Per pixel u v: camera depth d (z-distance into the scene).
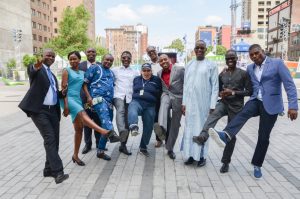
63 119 10.61
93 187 4.68
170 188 4.62
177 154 6.36
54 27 100.69
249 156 6.18
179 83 5.82
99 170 5.41
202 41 5.30
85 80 5.68
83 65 6.54
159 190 4.55
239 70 5.08
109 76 5.82
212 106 5.25
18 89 23.88
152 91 5.96
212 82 5.28
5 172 5.36
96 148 6.75
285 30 39.50
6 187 4.71
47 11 87.44
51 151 4.68
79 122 5.44
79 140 5.61
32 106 4.59
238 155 6.26
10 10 61.56
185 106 5.48
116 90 6.07
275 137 7.77
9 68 42.75
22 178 5.07
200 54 5.32
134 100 5.98
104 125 5.49
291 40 73.81
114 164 5.73
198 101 5.32
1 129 9.01
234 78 5.06
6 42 59.72
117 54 103.38
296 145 7.00
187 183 4.81
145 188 4.63
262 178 5.00
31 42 71.38
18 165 5.72
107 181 4.91
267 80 4.73
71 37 48.06
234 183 4.80
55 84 4.90
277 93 4.75
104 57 5.78
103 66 5.83
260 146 4.88
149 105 6.00
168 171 5.35
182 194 4.41
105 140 5.96
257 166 4.99
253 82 4.93
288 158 6.04
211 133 4.75
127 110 6.08
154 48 6.73
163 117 5.80
